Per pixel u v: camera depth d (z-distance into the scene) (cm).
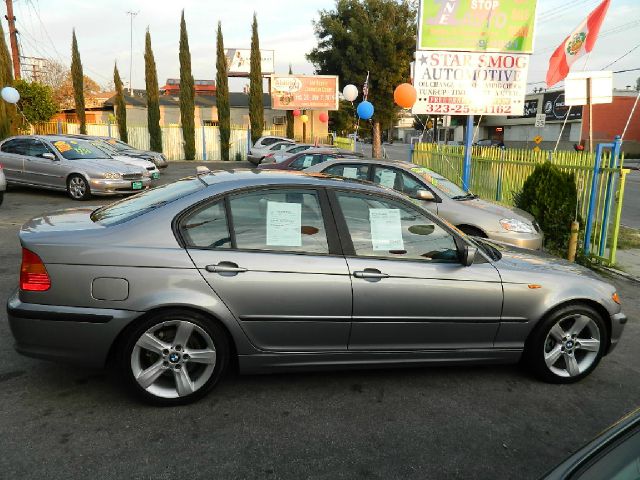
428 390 378
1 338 429
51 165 1255
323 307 343
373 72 2639
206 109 3912
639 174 2509
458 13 1038
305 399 356
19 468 270
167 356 329
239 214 343
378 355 363
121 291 316
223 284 327
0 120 2114
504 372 414
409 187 746
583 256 804
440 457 298
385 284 350
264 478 272
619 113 3869
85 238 322
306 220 352
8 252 707
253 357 344
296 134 3841
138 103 3753
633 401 377
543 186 826
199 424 319
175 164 2875
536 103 4588
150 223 330
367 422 331
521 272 381
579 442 321
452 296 362
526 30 1058
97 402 339
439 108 1083
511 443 316
